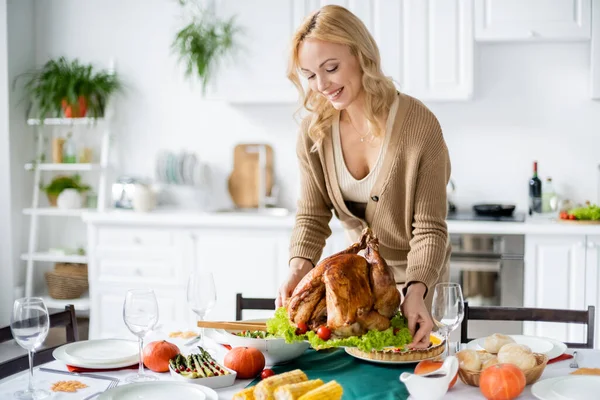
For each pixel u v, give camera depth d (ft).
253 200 14.85
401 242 7.13
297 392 4.36
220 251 13.10
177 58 14.93
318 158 7.00
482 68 13.64
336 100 6.21
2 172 14.87
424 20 12.51
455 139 13.87
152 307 5.32
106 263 13.71
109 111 14.97
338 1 12.77
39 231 15.93
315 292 4.96
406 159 6.53
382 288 4.95
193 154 14.66
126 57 15.24
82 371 5.65
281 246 12.82
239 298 7.78
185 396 4.84
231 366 5.39
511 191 13.73
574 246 11.64
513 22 12.36
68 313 7.00
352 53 6.06
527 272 11.82
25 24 15.28
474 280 12.00
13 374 5.84
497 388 4.76
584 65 13.30
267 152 14.71
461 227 11.96
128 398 4.81
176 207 15.20
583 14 12.21
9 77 14.79
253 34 13.15
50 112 15.10
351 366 5.66
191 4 14.39
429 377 4.64
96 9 15.33
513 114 13.61
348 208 7.13
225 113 14.88
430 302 7.25
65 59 15.46
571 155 13.47
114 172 15.43
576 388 4.96
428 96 12.60
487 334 11.68
